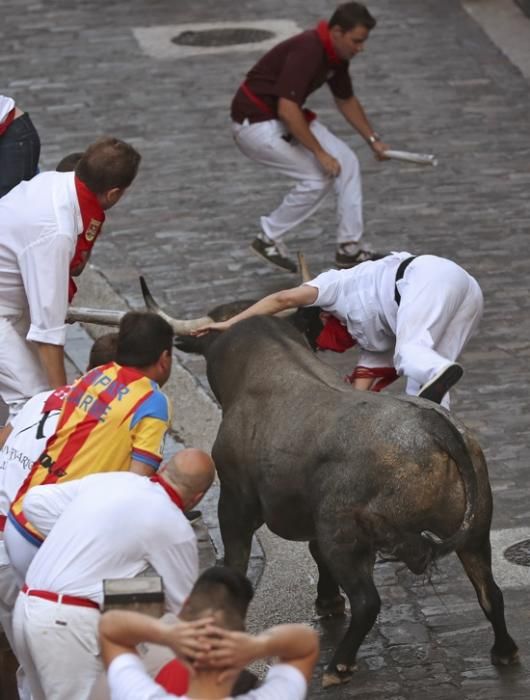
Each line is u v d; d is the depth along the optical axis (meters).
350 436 21.09
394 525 20.89
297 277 40.50
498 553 26.47
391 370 27.33
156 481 18.69
